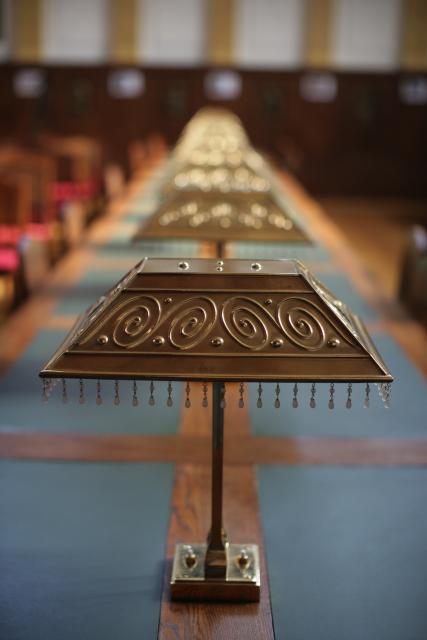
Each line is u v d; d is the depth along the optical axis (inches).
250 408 142.1
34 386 151.0
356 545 101.4
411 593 92.1
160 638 84.0
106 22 687.7
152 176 454.6
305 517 107.5
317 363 78.4
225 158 232.8
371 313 204.7
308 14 689.6
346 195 713.0
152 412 139.9
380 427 136.5
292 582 93.5
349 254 269.6
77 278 229.0
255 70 698.8
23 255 210.4
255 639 84.0
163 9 688.4
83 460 122.0
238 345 79.3
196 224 147.3
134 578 94.0
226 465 121.0
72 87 697.0
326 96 707.4
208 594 89.7
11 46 688.4
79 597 90.4
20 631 84.8
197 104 706.2
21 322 189.2
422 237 229.5
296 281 83.2
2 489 113.4
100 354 79.0
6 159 356.2
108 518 106.3
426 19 686.5
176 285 82.9
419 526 106.3
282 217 149.3
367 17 689.0
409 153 716.0
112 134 707.4
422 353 175.5
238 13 689.6
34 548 99.7
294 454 125.4
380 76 700.7
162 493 112.8
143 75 698.2
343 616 87.8
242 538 102.3
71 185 437.4
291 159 631.2
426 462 123.9
